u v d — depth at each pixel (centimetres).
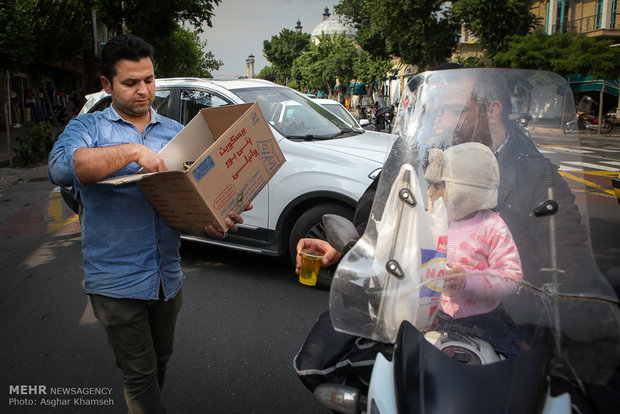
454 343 142
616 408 137
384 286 148
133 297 202
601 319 139
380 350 157
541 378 120
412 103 175
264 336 352
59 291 443
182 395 285
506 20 1806
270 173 222
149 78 209
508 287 144
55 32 1622
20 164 1234
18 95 2373
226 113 227
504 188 162
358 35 3497
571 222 154
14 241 603
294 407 273
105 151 180
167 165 216
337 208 409
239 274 472
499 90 169
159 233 210
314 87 6094
